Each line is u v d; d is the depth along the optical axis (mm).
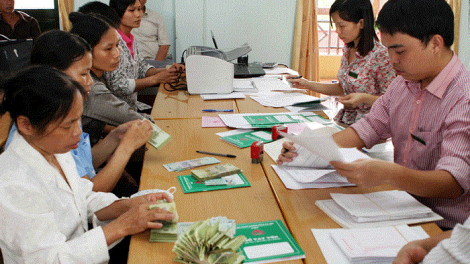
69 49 1443
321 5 6523
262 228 1110
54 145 1035
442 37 1226
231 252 904
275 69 3613
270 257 979
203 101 2508
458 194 1209
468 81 1273
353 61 2357
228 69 2623
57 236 1002
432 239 957
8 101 975
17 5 4312
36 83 964
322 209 1218
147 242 1062
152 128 1608
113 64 1947
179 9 4539
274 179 1428
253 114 2176
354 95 2156
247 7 4641
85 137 1575
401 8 1219
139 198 1238
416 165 1450
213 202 1261
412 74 1301
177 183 1395
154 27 4430
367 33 2229
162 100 2525
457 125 1245
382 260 969
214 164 1548
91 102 1931
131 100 2721
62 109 975
